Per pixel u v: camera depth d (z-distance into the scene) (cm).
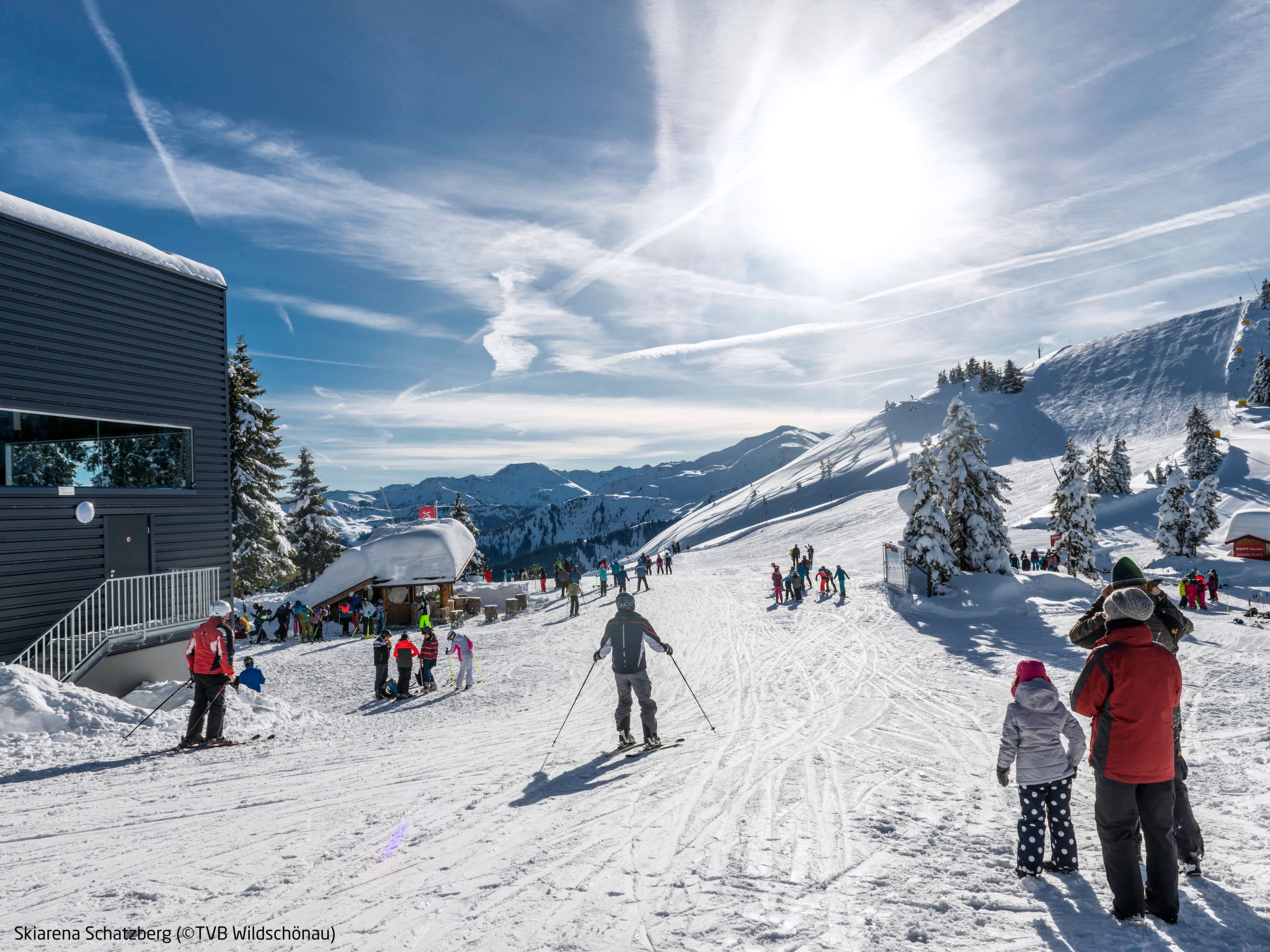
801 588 2723
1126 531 5403
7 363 1156
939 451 2547
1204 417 6800
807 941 328
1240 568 3275
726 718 977
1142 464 8844
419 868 435
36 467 1214
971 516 2530
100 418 1299
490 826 512
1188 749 733
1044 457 12556
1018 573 2505
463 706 1261
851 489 14762
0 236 1152
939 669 1381
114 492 1326
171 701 1110
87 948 338
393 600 2928
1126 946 319
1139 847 350
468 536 3528
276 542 3666
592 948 326
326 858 456
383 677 1451
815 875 405
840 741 794
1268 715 824
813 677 1338
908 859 429
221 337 1575
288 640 2631
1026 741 403
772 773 643
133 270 1377
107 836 517
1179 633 414
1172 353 14750
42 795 642
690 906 368
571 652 1967
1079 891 378
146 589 1354
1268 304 14688
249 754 812
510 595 3447
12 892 416
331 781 670
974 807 534
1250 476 6412
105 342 1316
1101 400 14188
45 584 1202
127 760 789
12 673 931
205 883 421
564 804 559
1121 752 347
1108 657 357
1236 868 412
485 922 358
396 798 600
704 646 1853
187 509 1473
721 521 15538
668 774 649
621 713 764
